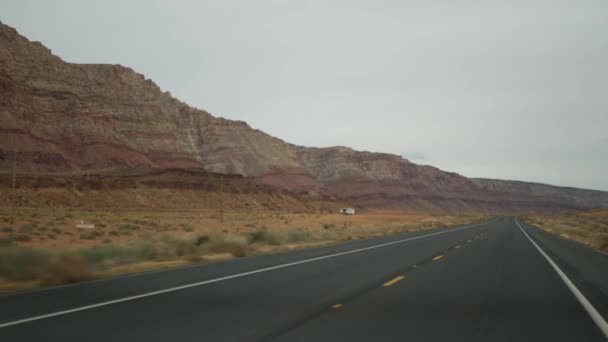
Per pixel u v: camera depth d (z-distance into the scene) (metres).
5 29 184.12
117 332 8.22
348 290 13.07
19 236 35.03
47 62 187.00
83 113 175.12
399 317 9.67
